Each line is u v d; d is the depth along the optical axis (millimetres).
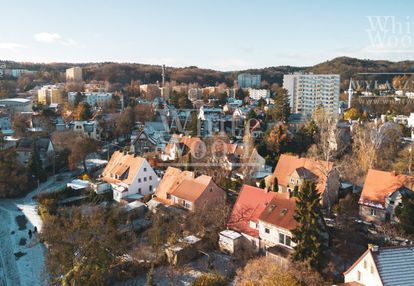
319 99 182500
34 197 73125
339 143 89375
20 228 60344
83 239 43094
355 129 97250
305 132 100125
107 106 165875
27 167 79750
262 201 52469
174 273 45281
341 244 47406
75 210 57844
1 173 71500
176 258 47156
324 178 63250
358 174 75375
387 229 49500
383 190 56250
